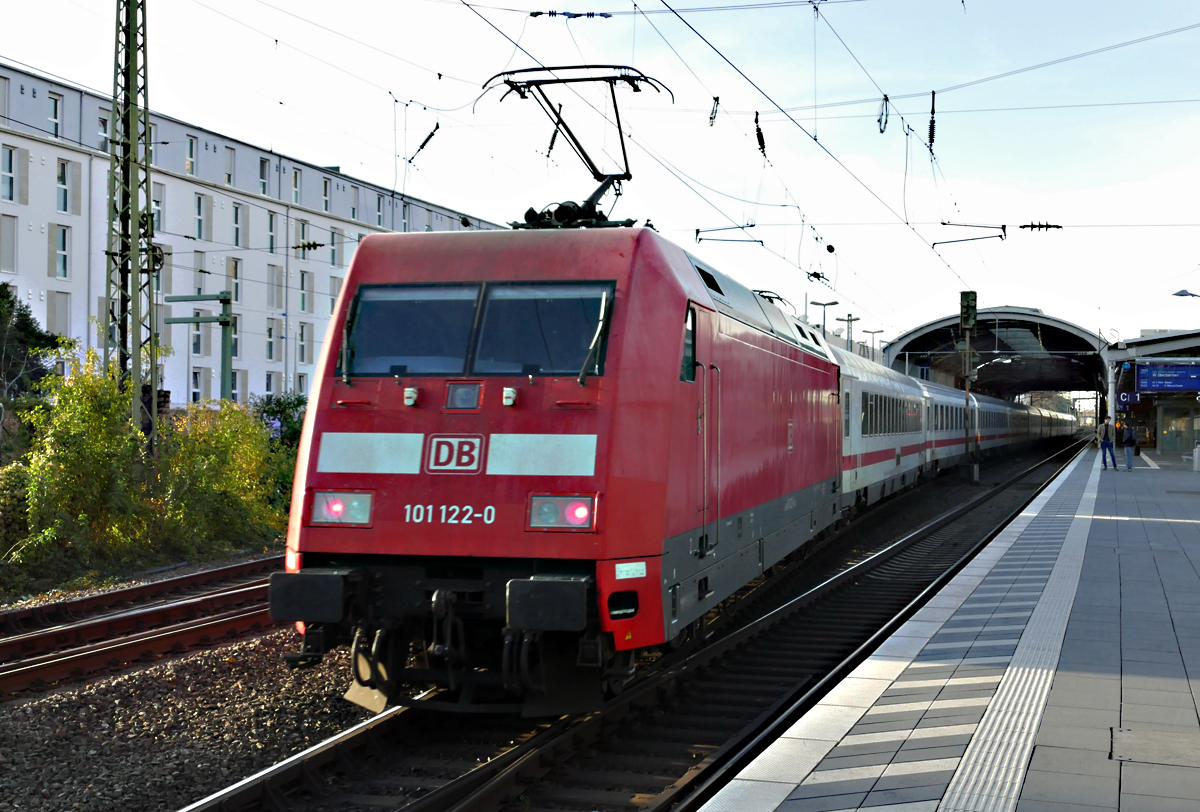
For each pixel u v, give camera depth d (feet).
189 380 132.16
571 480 22.34
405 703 23.26
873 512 80.84
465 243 25.66
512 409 23.20
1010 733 19.81
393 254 25.91
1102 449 125.49
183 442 56.59
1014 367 267.18
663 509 23.80
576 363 23.47
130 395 52.49
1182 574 40.78
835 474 52.03
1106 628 30.14
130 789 19.92
